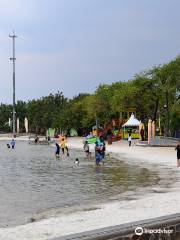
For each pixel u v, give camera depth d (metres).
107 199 19.53
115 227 8.13
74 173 32.00
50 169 35.50
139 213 15.16
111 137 77.44
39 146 81.25
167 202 17.38
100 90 100.81
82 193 21.72
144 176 28.78
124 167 35.84
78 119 117.81
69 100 137.88
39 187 24.30
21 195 21.27
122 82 100.44
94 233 7.74
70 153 57.50
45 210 17.06
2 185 25.27
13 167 37.75
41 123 143.00
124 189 22.83
